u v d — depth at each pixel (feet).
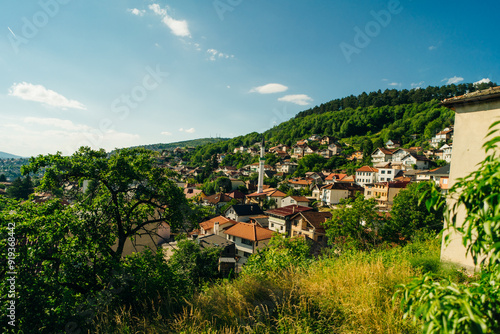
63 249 29.25
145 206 45.68
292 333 12.57
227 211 166.71
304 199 193.98
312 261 27.04
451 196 6.75
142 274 22.52
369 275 16.46
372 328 12.25
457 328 5.22
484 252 6.03
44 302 19.81
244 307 15.46
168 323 15.26
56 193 37.17
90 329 16.90
